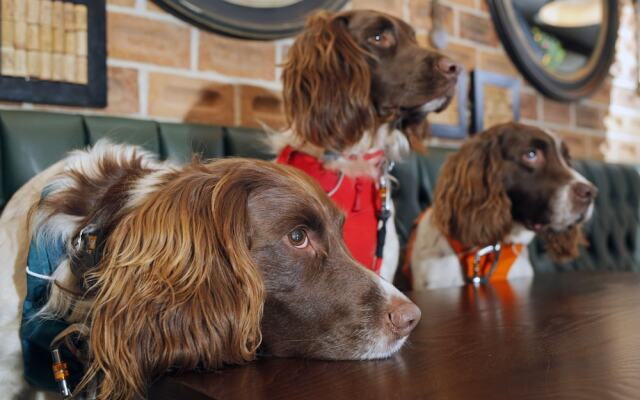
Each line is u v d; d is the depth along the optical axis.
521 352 1.16
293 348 1.20
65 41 2.45
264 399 0.90
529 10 4.39
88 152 1.57
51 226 1.33
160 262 1.10
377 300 1.20
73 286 1.26
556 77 4.57
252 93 3.01
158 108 2.72
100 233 1.25
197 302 1.08
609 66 5.07
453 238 2.76
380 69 2.40
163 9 2.72
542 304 1.79
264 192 1.21
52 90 2.41
